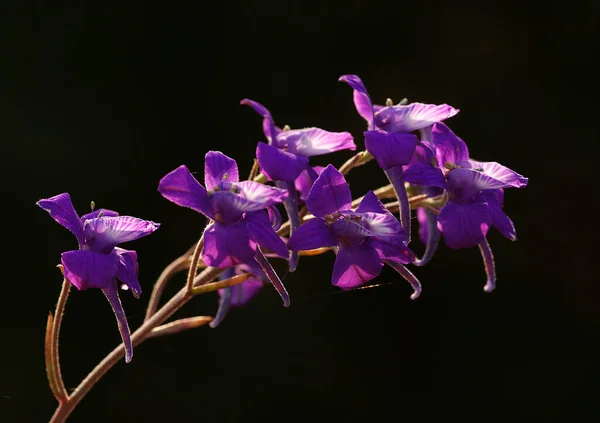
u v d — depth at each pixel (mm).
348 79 824
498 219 816
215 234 800
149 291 1251
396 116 824
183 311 1252
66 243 1248
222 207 799
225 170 806
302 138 826
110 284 807
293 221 819
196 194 800
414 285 814
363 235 803
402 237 802
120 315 807
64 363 1213
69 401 836
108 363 840
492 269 830
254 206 799
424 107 822
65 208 807
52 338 833
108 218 809
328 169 807
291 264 810
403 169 820
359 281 806
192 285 833
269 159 814
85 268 802
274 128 828
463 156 822
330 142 825
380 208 808
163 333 845
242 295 866
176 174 800
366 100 822
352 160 832
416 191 834
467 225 812
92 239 808
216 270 846
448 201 816
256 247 801
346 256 805
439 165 819
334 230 805
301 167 815
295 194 820
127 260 812
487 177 812
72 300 1232
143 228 810
